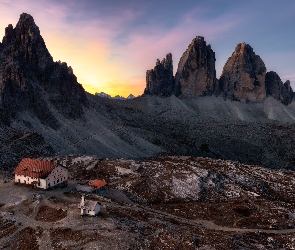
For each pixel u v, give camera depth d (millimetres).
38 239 68812
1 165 132375
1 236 70375
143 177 133625
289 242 84938
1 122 187125
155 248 67188
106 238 68312
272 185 150750
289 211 114688
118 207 94938
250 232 92438
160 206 111562
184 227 85938
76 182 120188
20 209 84625
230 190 134750
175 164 157750
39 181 104188
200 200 123312
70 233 70938
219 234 84438
